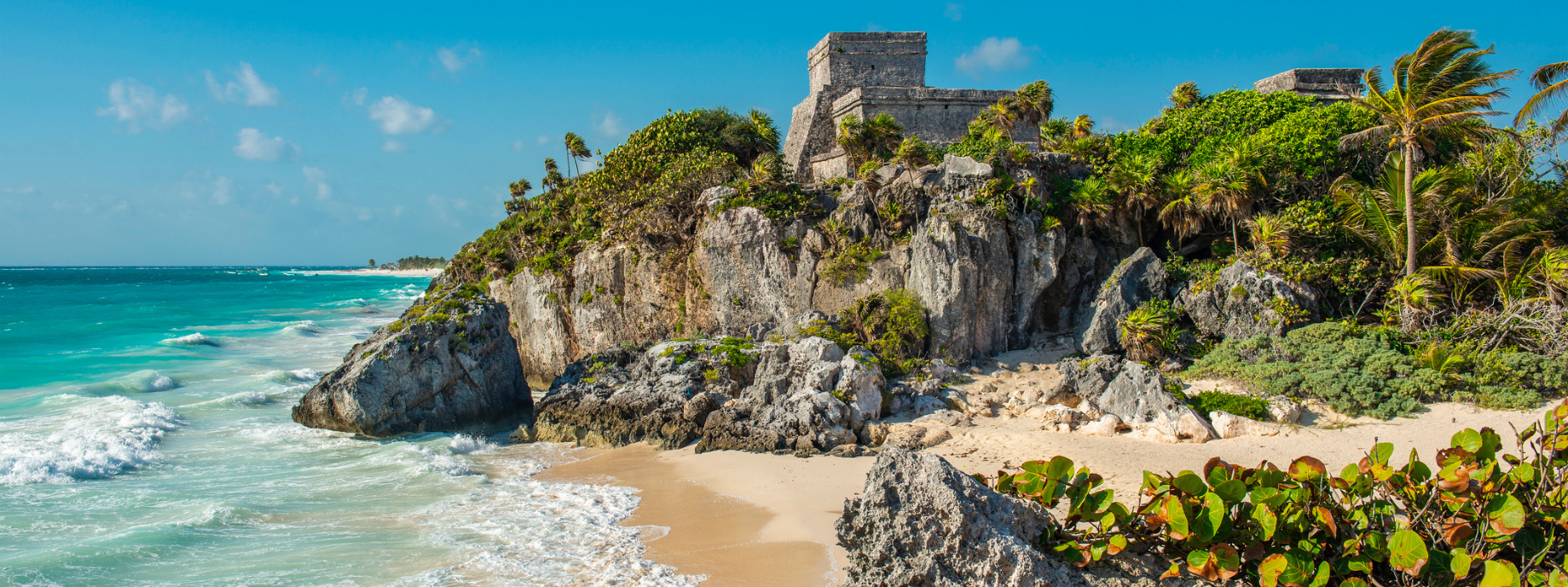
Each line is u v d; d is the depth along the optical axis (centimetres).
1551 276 2436
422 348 2620
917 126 4181
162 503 1745
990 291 2967
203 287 12631
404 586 1303
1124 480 1747
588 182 4484
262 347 4669
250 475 2002
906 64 4462
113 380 3228
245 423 2603
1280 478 1023
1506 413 2014
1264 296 2634
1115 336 2844
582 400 2556
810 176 4347
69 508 1700
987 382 2661
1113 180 3073
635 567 1379
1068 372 2481
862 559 1056
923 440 2172
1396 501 1264
